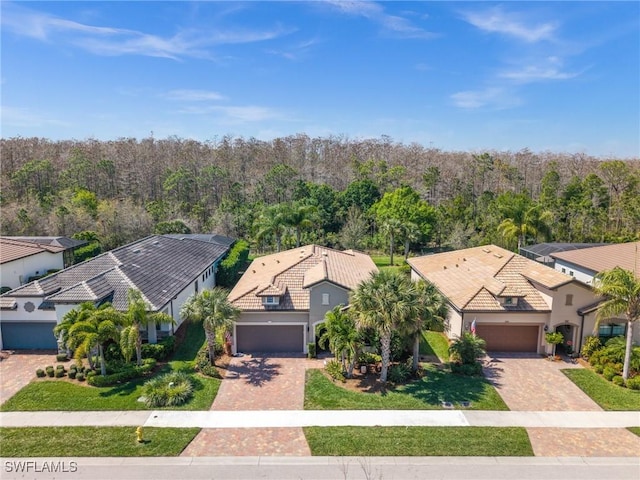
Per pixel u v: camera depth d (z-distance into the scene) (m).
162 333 28.98
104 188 75.25
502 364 26.95
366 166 90.56
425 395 22.92
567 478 16.81
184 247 43.38
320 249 38.97
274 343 28.62
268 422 20.41
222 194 78.06
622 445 18.97
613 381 24.53
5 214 54.81
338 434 19.41
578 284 27.52
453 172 93.31
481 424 20.36
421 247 63.31
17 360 26.80
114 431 19.48
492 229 59.25
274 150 98.19
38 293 28.19
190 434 19.31
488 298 28.78
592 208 63.97
